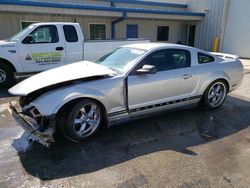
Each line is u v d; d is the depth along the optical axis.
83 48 7.15
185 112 4.65
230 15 14.28
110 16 12.41
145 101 3.79
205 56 4.52
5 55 6.18
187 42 17.86
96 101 3.39
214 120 4.27
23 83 3.45
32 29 6.40
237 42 14.14
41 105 3.03
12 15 11.20
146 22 15.62
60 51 6.82
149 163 2.90
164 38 16.92
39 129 3.04
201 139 3.54
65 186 2.47
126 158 3.01
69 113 3.16
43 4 10.20
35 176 2.63
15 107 3.79
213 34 15.65
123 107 3.62
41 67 6.69
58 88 3.21
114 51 4.51
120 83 3.50
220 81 4.66
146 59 3.79
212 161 2.95
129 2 15.13
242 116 4.48
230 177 2.63
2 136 3.59
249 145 3.37
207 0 15.70
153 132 3.76
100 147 3.28
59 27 6.74
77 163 2.89
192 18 15.64
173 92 4.07
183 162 2.92
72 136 3.25
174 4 16.89
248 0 13.10
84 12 11.40
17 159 2.96
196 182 2.54
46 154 3.08
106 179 2.59
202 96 4.54
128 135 3.64
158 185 2.49
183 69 4.14
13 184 2.49
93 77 3.42
